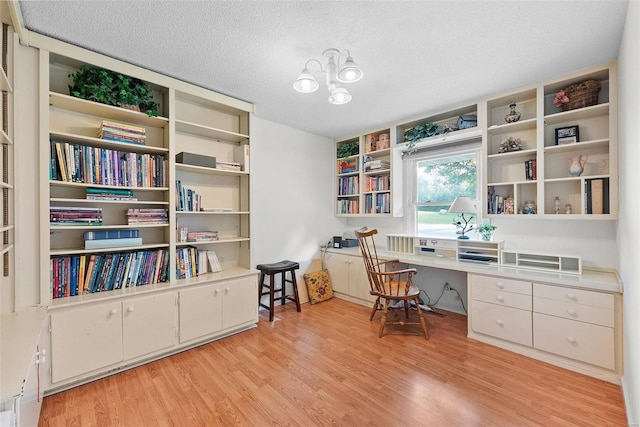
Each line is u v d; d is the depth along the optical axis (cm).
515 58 212
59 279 200
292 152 384
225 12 164
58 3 157
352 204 418
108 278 220
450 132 313
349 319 315
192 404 177
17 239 179
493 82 251
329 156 437
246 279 283
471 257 297
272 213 362
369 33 183
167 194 251
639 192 125
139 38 190
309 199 406
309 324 302
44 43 186
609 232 244
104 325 201
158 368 217
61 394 185
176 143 276
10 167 176
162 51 205
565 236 265
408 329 289
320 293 379
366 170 395
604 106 220
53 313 182
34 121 186
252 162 307
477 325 261
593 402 177
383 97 283
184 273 260
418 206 378
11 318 163
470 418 165
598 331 201
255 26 177
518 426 158
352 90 266
